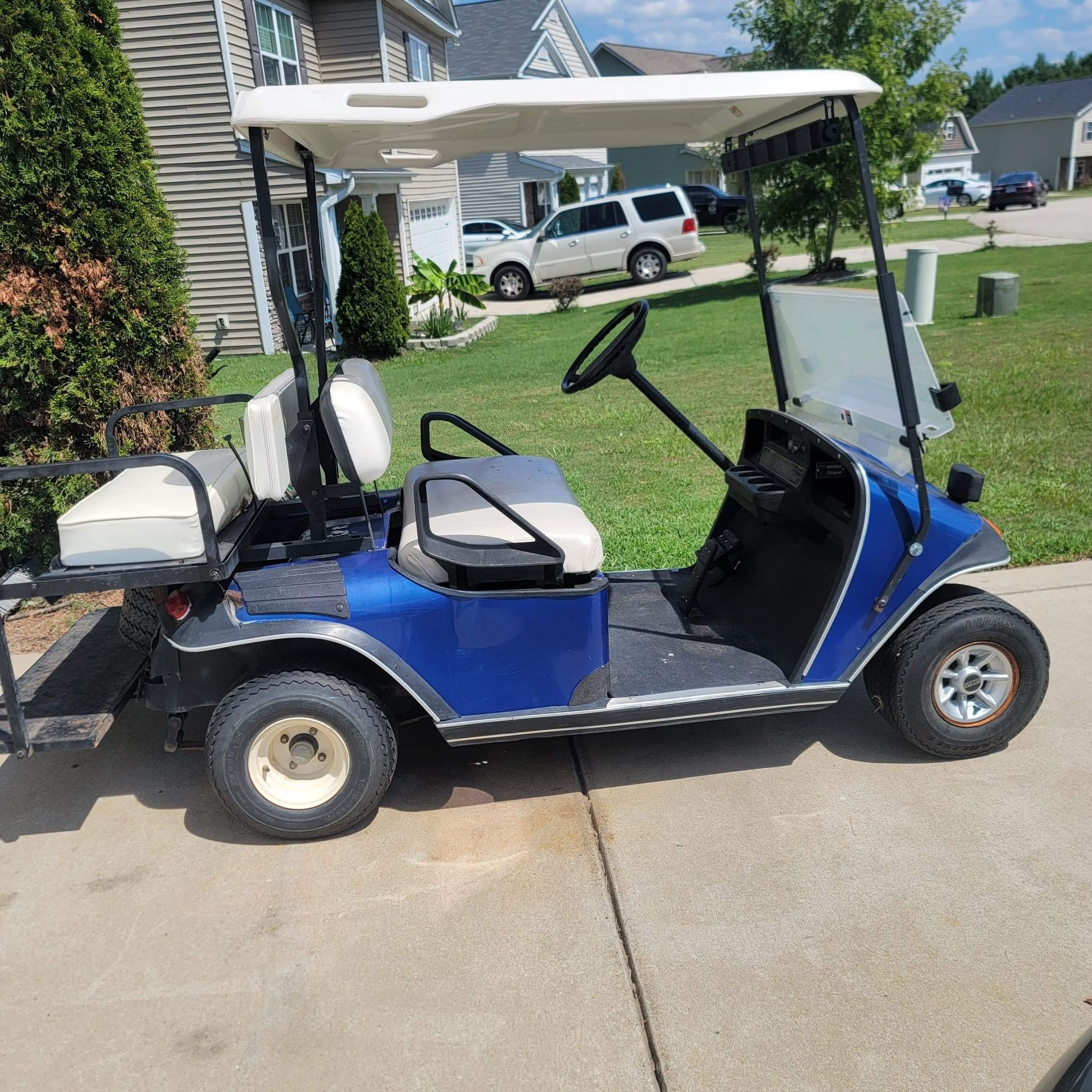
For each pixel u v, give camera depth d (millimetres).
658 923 2402
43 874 2711
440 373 10641
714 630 3303
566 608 2695
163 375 4633
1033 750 3086
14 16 3781
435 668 2688
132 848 2814
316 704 2635
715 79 2525
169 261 4512
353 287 11672
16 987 2299
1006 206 31859
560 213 18047
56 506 4391
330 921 2471
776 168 14664
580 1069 2006
